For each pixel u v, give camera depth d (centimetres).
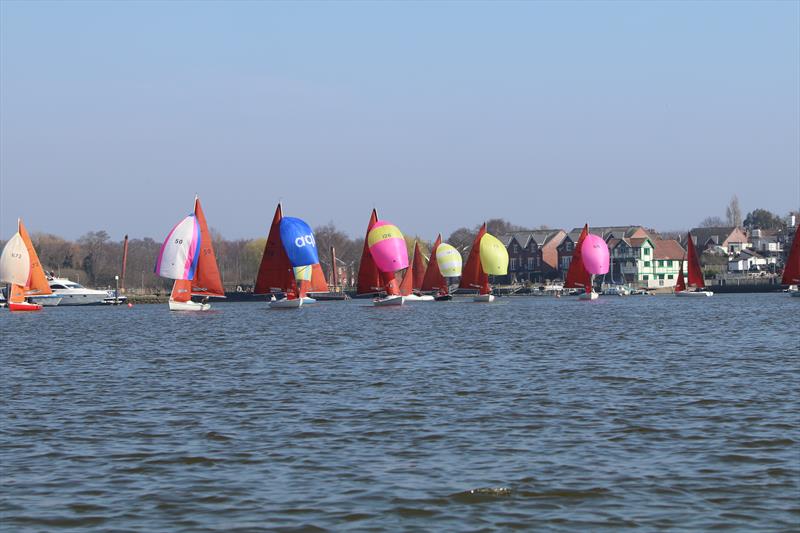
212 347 6475
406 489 2227
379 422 3106
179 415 3312
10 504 2133
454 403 3494
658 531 1900
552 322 9094
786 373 4272
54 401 3706
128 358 5678
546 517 2000
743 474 2317
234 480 2333
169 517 2031
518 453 2594
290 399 3666
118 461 2552
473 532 1912
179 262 11800
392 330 8106
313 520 1998
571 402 3469
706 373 4334
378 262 12988
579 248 16000
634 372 4419
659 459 2491
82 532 1938
